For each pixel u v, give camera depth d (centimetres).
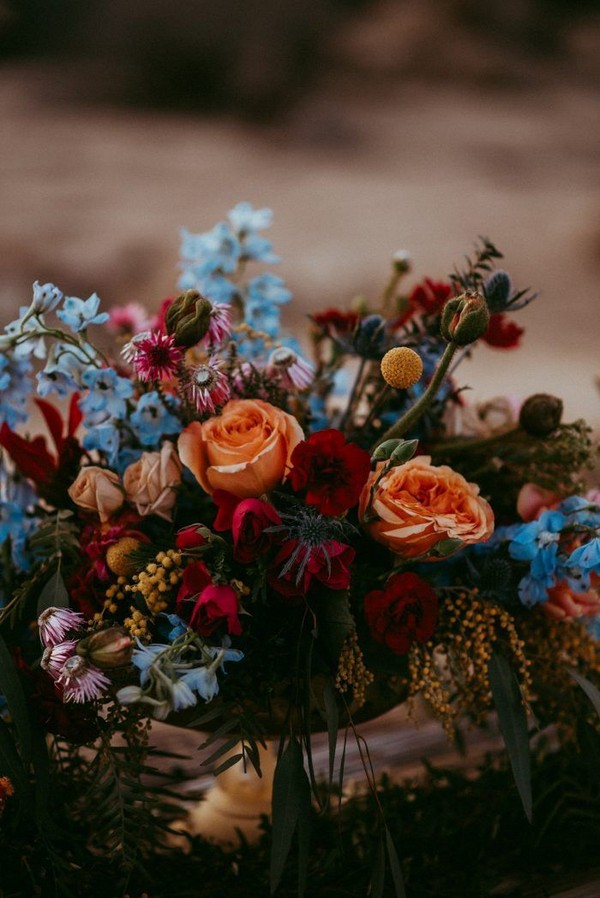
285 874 82
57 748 82
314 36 884
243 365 84
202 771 101
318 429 88
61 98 827
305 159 715
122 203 595
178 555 70
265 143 754
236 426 72
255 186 644
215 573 69
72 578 75
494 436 84
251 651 72
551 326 461
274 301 94
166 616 70
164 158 700
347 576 68
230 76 846
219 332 76
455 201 624
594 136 771
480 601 76
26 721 70
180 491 75
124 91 841
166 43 862
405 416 74
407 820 90
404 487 73
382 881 70
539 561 74
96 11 888
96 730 74
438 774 94
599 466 92
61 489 82
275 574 70
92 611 73
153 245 532
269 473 70
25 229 544
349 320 89
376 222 579
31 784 77
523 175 680
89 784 83
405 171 684
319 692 74
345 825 89
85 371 77
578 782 90
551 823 88
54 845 78
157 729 108
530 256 543
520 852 88
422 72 888
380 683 77
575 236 557
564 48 938
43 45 905
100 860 78
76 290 489
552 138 764
